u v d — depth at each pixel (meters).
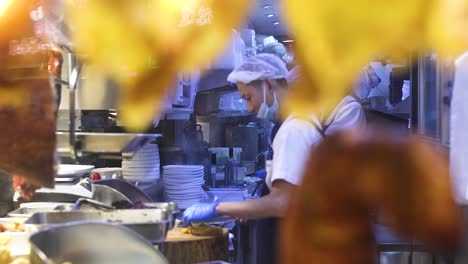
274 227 2.83
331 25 0.71
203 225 2.67
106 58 0.96
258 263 2.87
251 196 4.91
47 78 1.47
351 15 0.69
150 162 4.27
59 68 1.54
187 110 4.62
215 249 2.60
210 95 5.61
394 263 1.68
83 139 1.54
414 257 1.66
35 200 2.91
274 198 2.46
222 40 0.92
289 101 0.78
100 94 2.07
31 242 1.25
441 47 0.71
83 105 2.13
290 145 2.37
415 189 0.69
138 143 1.59
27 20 1.40
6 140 1.49
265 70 2.57
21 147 1.49
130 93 0.97
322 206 0.74
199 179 4.50
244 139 6.65
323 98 0.76
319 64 0.73
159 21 0.92
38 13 1.38
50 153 1.50
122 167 4.26
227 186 5.41
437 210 0.69
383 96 4.54
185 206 4.37
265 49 3.96
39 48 1.44
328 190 0.74
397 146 0.72
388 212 0.71
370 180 0.70
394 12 0.69
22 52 1.44
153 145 4.32
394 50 0.72
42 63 1.46
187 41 0.92
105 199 2.62
